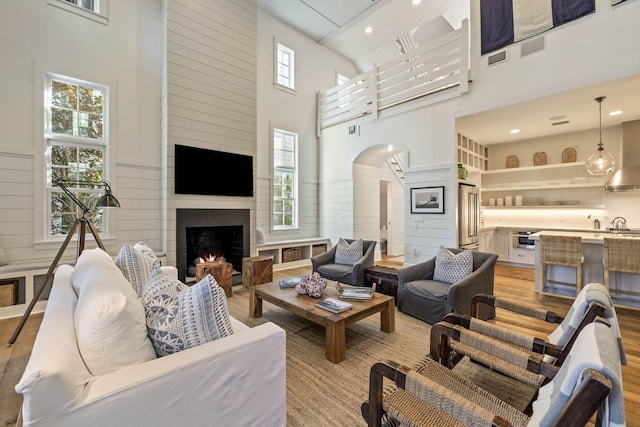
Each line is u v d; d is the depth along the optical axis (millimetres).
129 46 4156
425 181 4914
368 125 5805
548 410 855
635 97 3773
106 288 1295
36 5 3488
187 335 1279
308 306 2607
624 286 3467
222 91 4789
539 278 3887
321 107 6777
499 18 4062
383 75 5531
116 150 4035
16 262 3375
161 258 4141
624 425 750
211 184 4609
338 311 2461
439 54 4730
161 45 4387
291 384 2041
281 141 6242
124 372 1065
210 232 5031
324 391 1962
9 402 1865
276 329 1448
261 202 5781
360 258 4289
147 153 4301
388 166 7355
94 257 1984
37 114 3488
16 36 3375
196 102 4504
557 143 5828
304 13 5871
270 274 4598
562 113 4441
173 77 4277
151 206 4336
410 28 6309
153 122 4355
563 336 1506
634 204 5117
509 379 1426
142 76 4266
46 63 3537
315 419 1704
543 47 3707
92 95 3932
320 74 6898
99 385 990
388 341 2680
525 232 5922
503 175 6535
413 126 5086
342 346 2352
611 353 848
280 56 6199
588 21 3391
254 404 1349
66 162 3748
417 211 5008
